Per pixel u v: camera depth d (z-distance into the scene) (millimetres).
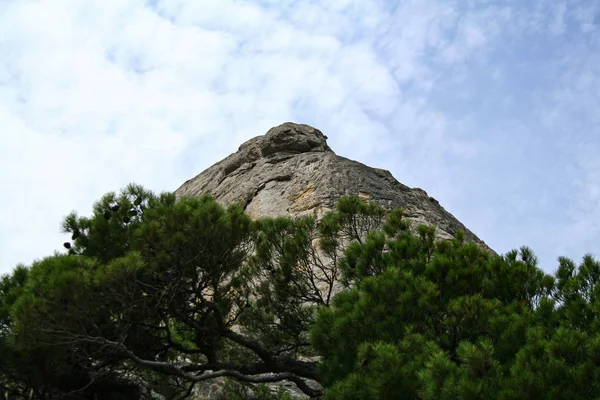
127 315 12422
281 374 13805
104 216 13172
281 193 25328
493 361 9344
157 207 13258
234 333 13578
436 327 11398
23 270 12758
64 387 12523
